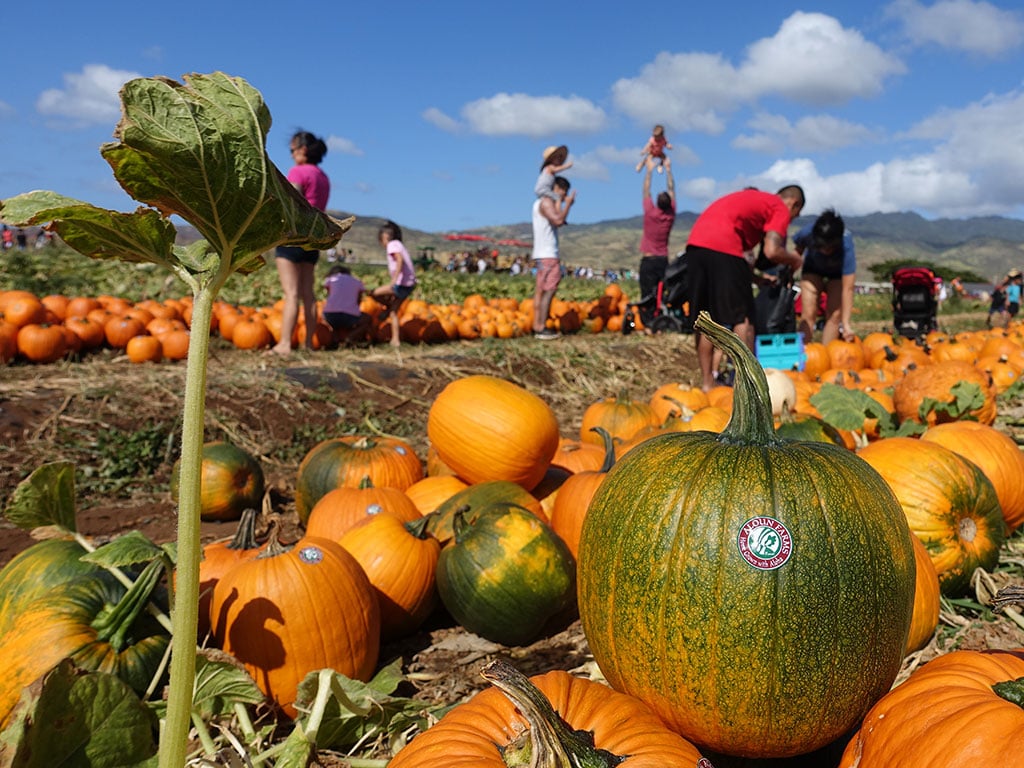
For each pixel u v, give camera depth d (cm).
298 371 861
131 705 211
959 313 4072
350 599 290
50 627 248
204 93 152
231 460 546
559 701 186
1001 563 360
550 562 335
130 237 169
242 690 253
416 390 909
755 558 180
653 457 205
